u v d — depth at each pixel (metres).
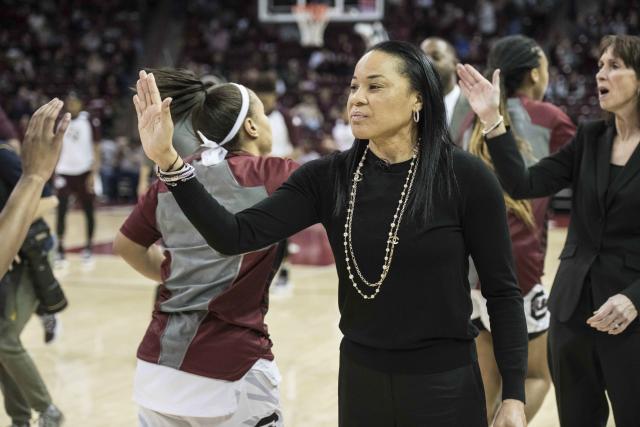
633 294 6.95
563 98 43.25
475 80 7.15
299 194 5.82
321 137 41.12
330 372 13.43
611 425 10.65
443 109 5.64
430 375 5.46
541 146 9.05
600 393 7.77
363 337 5.58
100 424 11.12
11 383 10.02
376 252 5.50
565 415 7.86
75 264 24.56
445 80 10.41
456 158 5.62
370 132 5.54
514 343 5.61
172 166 5.34
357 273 5.56
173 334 6.42
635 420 7.26
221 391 6.35
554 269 22.25
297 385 12.75
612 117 7.61
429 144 5.58
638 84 7.30
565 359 7.70
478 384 5.68
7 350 9.62
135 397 6.56
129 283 21.58
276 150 18.28
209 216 5.43
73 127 23.95
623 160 7.40
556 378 7.84
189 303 6.46
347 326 5.70
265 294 6.72
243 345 6.41
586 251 7.55
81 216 37.97
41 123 5.26
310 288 20.69
